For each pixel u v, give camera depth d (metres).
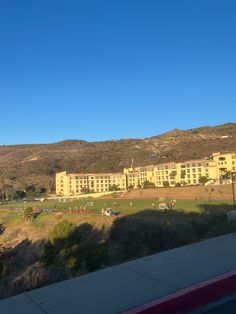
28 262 29.78
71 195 174.00
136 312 5.87
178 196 112.50
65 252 18.30
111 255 18.23
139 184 175.12
